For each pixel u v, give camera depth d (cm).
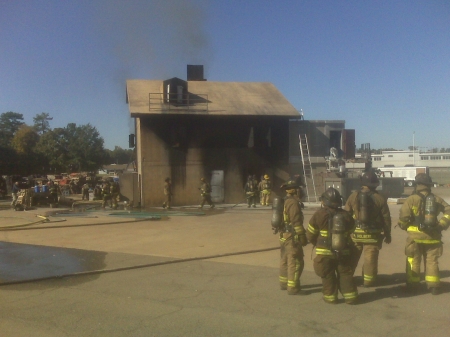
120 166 11262
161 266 859
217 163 2586
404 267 825
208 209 2236
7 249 1048
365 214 665
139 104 2542
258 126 2636
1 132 9206
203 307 594
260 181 2628
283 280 673
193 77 3166
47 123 10862
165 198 2506
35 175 6794
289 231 649
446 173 5594
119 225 1513
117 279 755
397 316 551
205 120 2567
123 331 507
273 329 511
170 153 2522
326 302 604
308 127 2930
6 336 495
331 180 2483
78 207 2456
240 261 903
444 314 556
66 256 960
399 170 4684
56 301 630
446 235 1209
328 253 588
